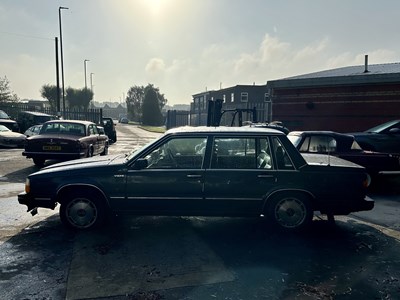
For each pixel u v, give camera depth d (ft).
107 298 9.99
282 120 52.06
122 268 11.97
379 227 17.03
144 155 15.51
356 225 17.31
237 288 10.64
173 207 15.39
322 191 15.31
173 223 17.21
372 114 43.55
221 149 15.48
